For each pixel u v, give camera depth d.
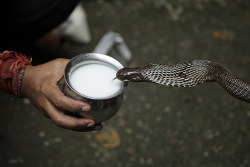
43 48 1.26
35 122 1.21
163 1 1.66
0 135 1.18
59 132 1.20
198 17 1.62
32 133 1.19
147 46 1.46
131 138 1.19
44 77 0.84
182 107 1.27
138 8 1.62
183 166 1.15
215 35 1.54
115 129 1.21
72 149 1.16
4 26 1.11
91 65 0.84
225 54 1.47
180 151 1.18
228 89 0.88
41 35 1.16
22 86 0.86
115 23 1.55
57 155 1.15
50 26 1.14
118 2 1.64
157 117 1.24
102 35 1.48
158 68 0.85
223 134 1.22
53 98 0.80
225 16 1.65
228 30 1.58
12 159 1.13
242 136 1.22
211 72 0.87
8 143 1.16
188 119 1.25
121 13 1.60
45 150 1.16
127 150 1.17
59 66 0.85
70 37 1.31
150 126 1.22
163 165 1.15
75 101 0.78
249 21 1.64
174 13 1.62
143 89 1.31
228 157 1.17
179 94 1.30
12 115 1.22
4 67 0.86
